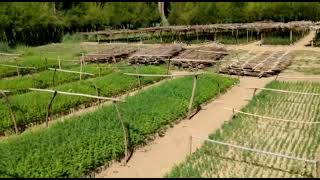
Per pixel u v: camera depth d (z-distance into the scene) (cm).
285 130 2147
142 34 6931
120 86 2992
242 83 3269
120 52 4569
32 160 1611
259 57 4088
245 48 5062
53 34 7250
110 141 1831
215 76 3200
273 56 4141
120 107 2270
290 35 5319
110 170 1739
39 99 2553
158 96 2506
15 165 1585
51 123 2381
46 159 1627
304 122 2141
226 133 2102
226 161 1769
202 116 2455
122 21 7744
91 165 1683
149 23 8025
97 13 7775
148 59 4125
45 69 3959
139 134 1977
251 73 3497
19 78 3378
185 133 2170
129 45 5756
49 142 1789
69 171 1588
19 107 2395
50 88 2998
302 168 1688
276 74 3566
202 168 1692
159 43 5900
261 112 2461
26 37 6756
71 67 3912
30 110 2394
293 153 1841
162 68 3591
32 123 2386
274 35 5878
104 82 3000
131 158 1861
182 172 1638
